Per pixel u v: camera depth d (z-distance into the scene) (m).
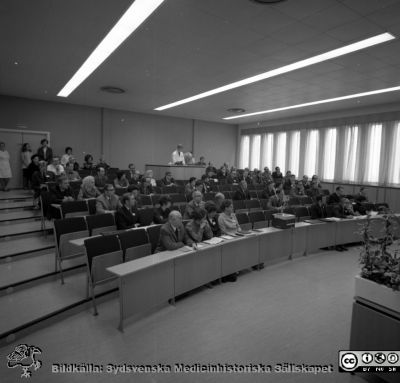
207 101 9.96
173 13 4.16
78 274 4.37
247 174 10.80
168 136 13.77
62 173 7.35
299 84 7.62
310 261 5.43
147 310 3.49
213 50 5.46
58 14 4.27
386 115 9.84
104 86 8.24
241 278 4.59
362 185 10.25
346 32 4.62
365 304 2.44
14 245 5.01
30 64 6.45
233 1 3.83
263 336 3.03
